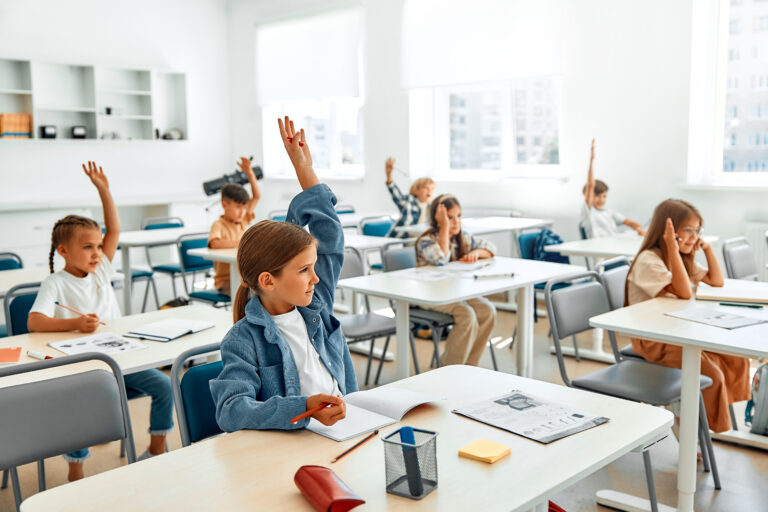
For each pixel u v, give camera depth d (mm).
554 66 6043
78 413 1654
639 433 1441
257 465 1313
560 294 2670
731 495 2568
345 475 1266
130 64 8000
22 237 6805
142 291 6773
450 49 6641
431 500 1163
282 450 1381
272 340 1584
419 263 3941
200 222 8109
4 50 7086
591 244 4645
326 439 1433
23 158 7242
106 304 2822
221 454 1365
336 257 1840
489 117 6715
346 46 7477
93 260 2719
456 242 4102
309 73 7883
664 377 2590
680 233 2920
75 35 7543
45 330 2551
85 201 7230
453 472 1269
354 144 7766
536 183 6285
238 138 8859
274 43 8219
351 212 7293
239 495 1193
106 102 7738
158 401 2750
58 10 7402
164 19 8242
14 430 1563
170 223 6227
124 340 2438
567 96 6023
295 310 1676
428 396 1633
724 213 5312
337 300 6230
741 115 5344
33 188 7344
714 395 2631
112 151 7898
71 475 2701
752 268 3885
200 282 7125
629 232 5340
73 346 2363
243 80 8695
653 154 5625
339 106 7793
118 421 1721
